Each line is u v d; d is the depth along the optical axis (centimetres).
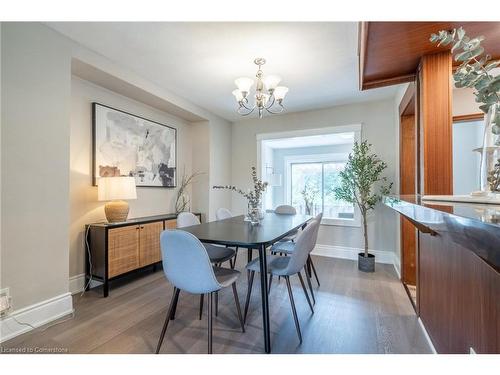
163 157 375
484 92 91
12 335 174
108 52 236
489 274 101
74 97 261
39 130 191
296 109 409
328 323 197
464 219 54
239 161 479
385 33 143
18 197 179
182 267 145
